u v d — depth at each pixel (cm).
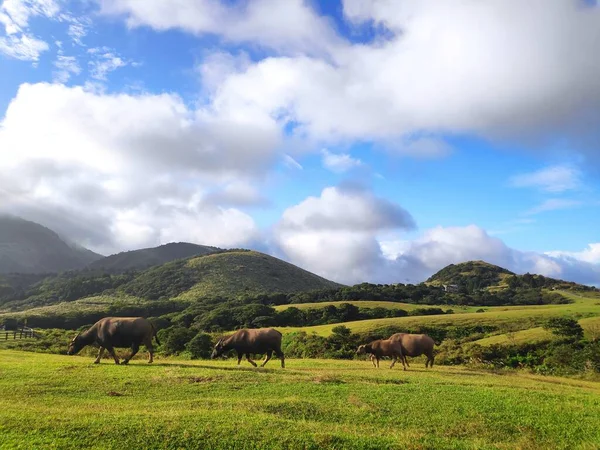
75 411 1121
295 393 1494
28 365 1923
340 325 5562
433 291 11250
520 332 4372
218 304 8612
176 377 1641
